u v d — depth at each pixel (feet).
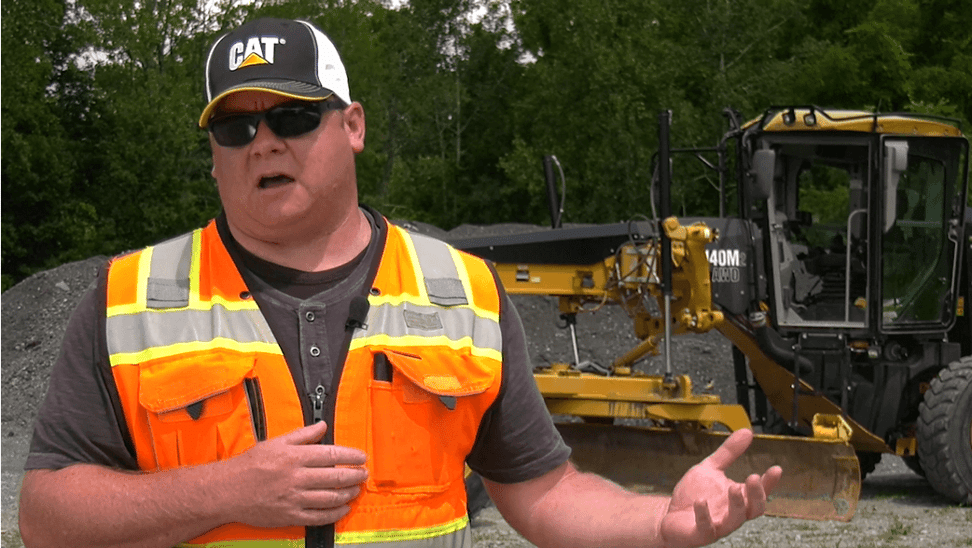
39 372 44.14
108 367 5.81
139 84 105.60
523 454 6.44
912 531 21.99
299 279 6.08
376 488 5.88
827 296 26.20
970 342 28.12
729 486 5.73
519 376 6.42
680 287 25.25
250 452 5.43
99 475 5.63
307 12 120.98
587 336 44.32
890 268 26.35
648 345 25.57
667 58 111.04
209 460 5.73
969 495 25.14
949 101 90.99
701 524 5.50
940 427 25.14
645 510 6.03
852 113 26.05
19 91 98.32
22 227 100.27
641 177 106.93
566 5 119.55
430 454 6.01
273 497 5.33
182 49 109.19
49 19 105.09
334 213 6.09
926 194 26.63
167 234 106.22
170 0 108.06
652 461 24.62
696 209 108.37
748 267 26.04
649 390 24.04
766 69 106.22
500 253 25.96
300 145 5.88
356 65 125.59
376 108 128.06
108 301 5.96
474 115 144.66
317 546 5.76
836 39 106.11
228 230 6.23
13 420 40.11
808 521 23.04
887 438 27.09
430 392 5.94
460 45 148.77
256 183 5.89
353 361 5.96
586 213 111.86
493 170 141.28
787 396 26.53
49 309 49.49
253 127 5.84
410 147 145.07
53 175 100.01
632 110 107.24
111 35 104.06
